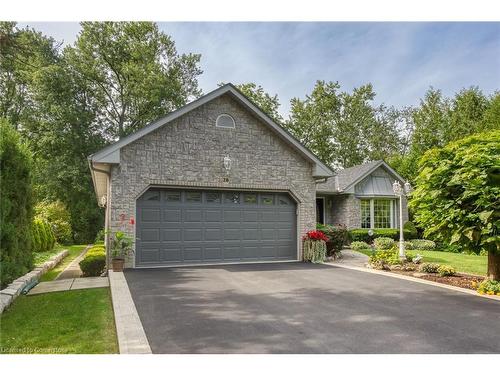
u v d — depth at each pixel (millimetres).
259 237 12766
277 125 12727
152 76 27188
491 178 7812
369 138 36438
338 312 6109
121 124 29688
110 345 4609
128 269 10648
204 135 12055
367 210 20797
